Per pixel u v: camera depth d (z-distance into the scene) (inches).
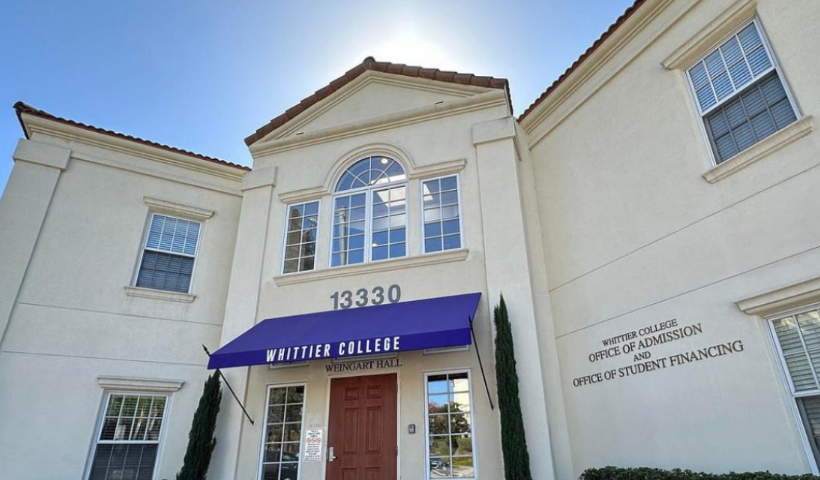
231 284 486.6
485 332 399.9
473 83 499.5
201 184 560.4
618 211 396.2
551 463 346.9
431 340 347.3
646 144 385.4
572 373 402.6
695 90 364.5
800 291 274.2
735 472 287.6
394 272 446.0
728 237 318.7
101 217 504.7
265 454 414.6
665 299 346.6
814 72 294.7
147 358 477.7
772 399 281.1
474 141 470.0
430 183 477.4
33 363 435.8
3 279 447.2
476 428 373.1
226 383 430.6
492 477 357.4
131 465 443.8
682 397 323.0
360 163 514.0
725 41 350.3
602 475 338.6
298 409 423.8
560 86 467.2
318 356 370.3
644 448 337.4
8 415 415.2
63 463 420.2
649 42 395.9
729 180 325.4
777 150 303.4
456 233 448.8
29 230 470.6
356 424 404.2
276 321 450.9
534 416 361.4
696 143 350.3
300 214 509.7
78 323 462.6
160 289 510.0
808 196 284.2
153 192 536.4
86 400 443.5
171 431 464.1
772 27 320.2
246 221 514.9
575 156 449.4
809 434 268.5
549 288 444.5
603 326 386.6
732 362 302.0
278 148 548.7
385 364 413.7
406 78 534.6
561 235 445.1
